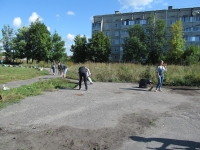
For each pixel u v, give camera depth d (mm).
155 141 4711
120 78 17328
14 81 15773
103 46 60000
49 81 14977
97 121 6043
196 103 8945
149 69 17484
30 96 9609
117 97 9969
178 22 52031
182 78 15328
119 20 70500
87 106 7895
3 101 8195
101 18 73125
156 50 55500
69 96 9891
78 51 63062
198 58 44469
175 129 5539
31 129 5277
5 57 61656
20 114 6605
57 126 5531
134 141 4688
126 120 6230
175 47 50812
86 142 4566
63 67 19531
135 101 9109
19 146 4285
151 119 6406
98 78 17734
